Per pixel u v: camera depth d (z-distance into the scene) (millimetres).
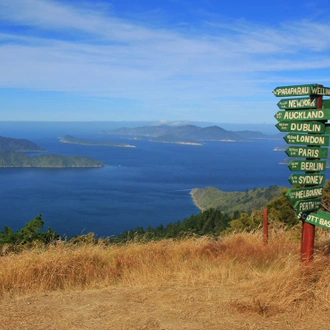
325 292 4230
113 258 5871
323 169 4918
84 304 4156
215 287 4742
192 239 7441
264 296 4281
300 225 8484
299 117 4855
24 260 5316
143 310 3951
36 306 4094
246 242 7082
